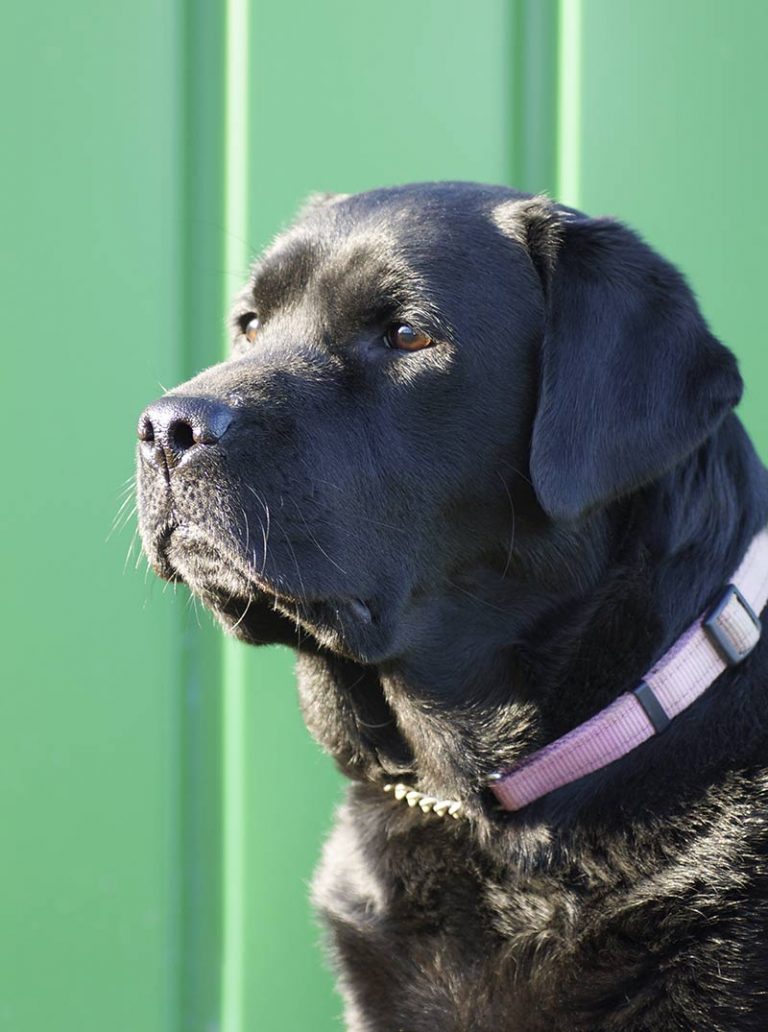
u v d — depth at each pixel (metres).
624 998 3.44
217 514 3.42
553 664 3.68
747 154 4.97
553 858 3.54
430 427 3.64
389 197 3.88
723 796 3.49
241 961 4.88
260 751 4.88
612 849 3.50
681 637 3.60
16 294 4.64
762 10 4.94
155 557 3.59
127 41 4.70
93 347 4.70
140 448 3.52
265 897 4.89
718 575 3.69
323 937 3.98
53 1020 4.77
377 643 3.65
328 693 3.98
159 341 4.76
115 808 4.77
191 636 4.86
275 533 3.46
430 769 3.81
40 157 4.64
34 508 4.68
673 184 4.96
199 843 4.89
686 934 3.42
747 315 5.02
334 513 3.54
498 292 3.69
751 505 3.87
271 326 3.82
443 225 3.73
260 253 4.39
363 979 3.79
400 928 3.71
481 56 4.89
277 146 4.79
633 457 3.51
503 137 4.92
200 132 4.80
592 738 3.56
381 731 3.91
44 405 4.68
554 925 3.52
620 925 3.46
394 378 3.64
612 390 3.54
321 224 3.86
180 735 4.83
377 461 3.61
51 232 4.66
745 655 3.63
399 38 4.83
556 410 3.52
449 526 3.70
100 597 4.73
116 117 4.70
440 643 3.77
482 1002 3.57
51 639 4.71
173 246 4.76
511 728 3.71
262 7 4.73
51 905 4.75
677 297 3.67
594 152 4.91
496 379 3.67
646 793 3.51
